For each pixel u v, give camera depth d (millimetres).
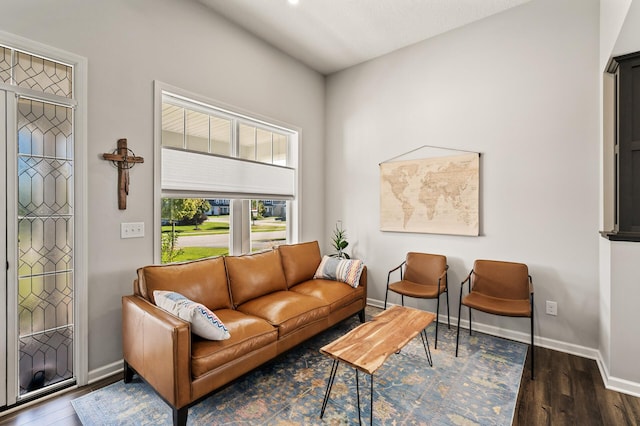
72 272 2131
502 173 2990
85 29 2131
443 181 3316
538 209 2812
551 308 2756
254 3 2830
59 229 2078
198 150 2932
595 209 2566
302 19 3072
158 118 2525
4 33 1810
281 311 2402
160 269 2242
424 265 3316
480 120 3105
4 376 1877
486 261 2967
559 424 1773
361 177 3998
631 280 2076
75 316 2127
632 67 2141
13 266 1900
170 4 2607
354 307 3125
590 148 2582
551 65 2740
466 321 3211
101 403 1936
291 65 3799
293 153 3939
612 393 2068
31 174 1963
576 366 2438
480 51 3100
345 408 1897
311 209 4148
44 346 2029
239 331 2029
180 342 1644
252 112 3299
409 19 3078
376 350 1797
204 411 1865
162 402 1949
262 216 3637
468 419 1810
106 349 2262
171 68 2609
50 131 2029
